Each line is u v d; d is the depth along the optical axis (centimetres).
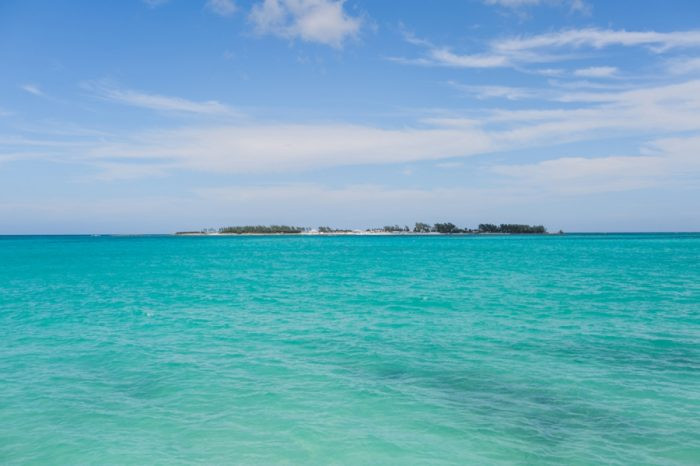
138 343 1850
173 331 2070
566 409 1169
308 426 1078
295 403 1212
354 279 4297
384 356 1638
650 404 1195
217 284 3984
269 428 1069
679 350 1692
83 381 1389
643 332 1980
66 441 1010
